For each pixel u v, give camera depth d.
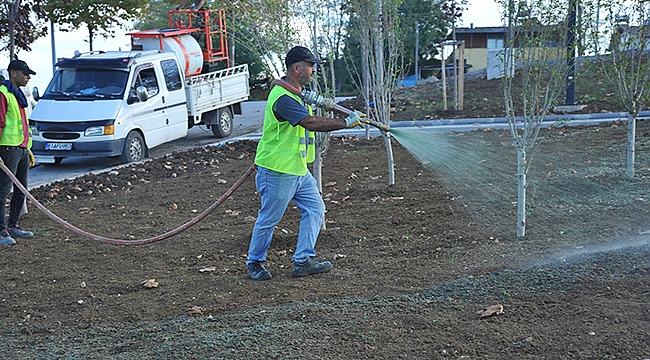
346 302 5.38
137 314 5.58
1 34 13.99
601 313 4.61
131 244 6.98
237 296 5.82
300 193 6.20
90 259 7.33
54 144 14.07
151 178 12.10
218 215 9.09
